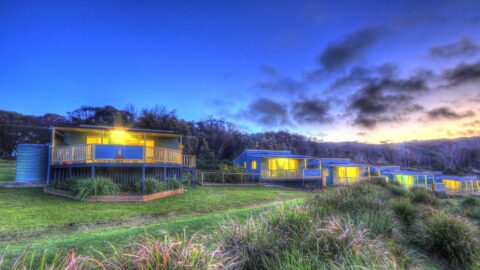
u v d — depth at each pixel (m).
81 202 8.85
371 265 3.14
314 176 24.05
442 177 32.09
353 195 7.96
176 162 14.48
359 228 4.72
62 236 5.23
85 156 10.95
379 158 82.25
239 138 45.06
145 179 11.21
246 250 3.48
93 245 4.16
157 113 31.25
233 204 9.90
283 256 3.56
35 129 26.41
